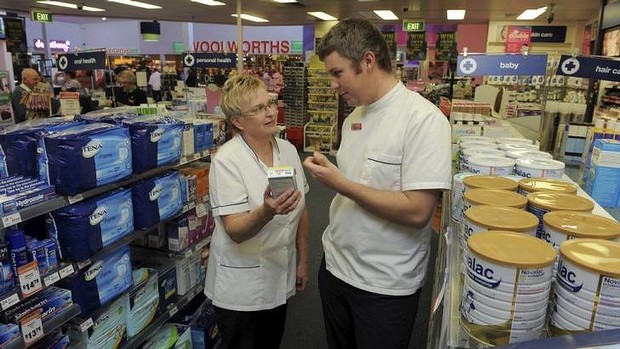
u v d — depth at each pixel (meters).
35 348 1.70
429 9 9.94
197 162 2.82
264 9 10.59
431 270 3.73
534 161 1.63
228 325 1.91
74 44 20.81
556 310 0.84
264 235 1.82
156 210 2.13
